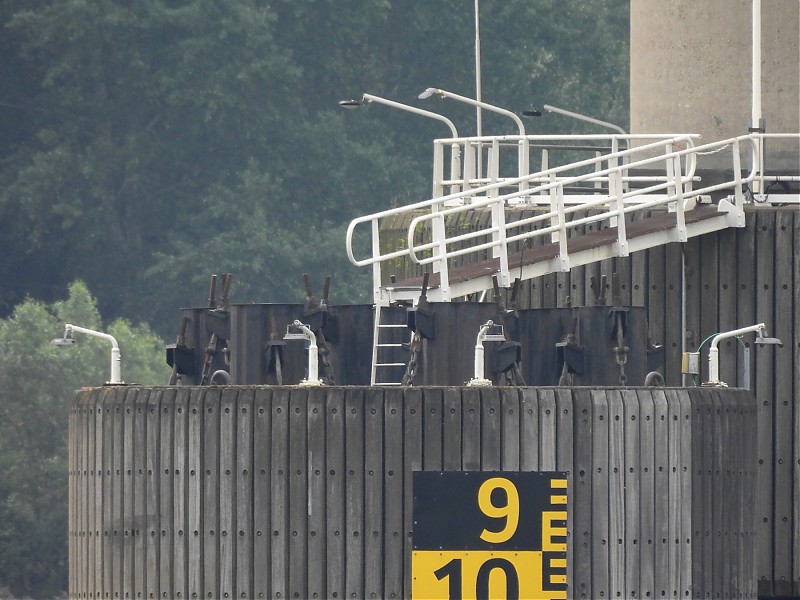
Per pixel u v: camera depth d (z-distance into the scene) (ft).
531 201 482.28
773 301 453.58
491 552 388.78
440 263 420.77
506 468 389.19
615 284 448.24
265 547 388.37
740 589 406.00
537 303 469.16
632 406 393.91
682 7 494.59
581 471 391.45
